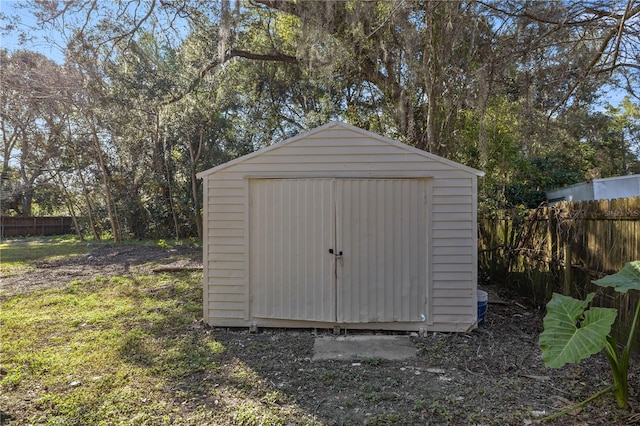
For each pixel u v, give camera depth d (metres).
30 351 4.10
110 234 18.41
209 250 4.86
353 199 4.67
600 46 5.34
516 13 5.11
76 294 6.79
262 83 14.74
